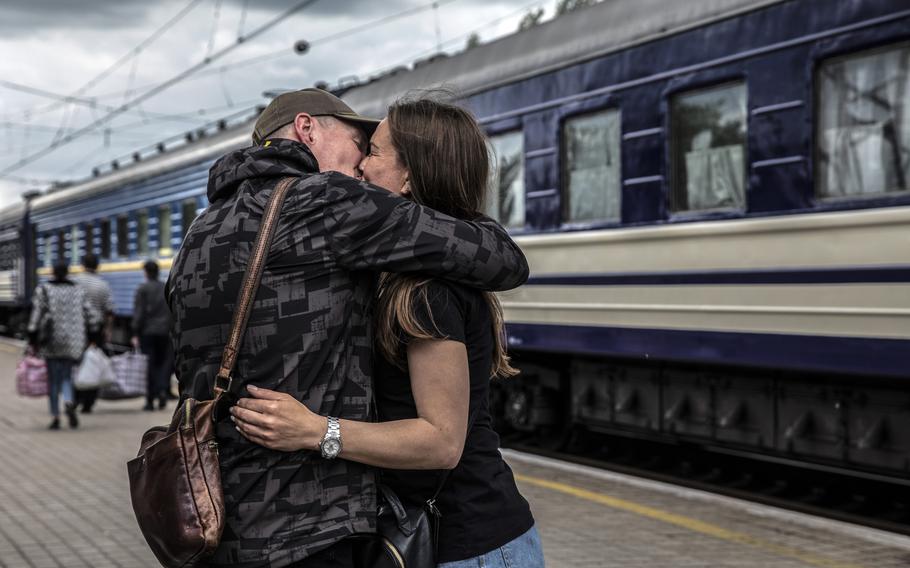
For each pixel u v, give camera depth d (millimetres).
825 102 6457
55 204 24266
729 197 7086
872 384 6555
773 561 5312
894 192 6039
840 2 6324
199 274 2168
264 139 2393
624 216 7918
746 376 7438
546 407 9602
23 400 13773
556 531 5977
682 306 7402
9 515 6613
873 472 6578
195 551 2045
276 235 2127
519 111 9047
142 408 12984
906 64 6004
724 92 7133
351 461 2139
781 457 7195
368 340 2199
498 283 2217
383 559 2154
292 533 2088
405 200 2184
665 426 8141
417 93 2492
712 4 7191
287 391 2111
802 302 6523
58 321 10680
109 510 6766
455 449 2148
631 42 7844
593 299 8234
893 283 6004
